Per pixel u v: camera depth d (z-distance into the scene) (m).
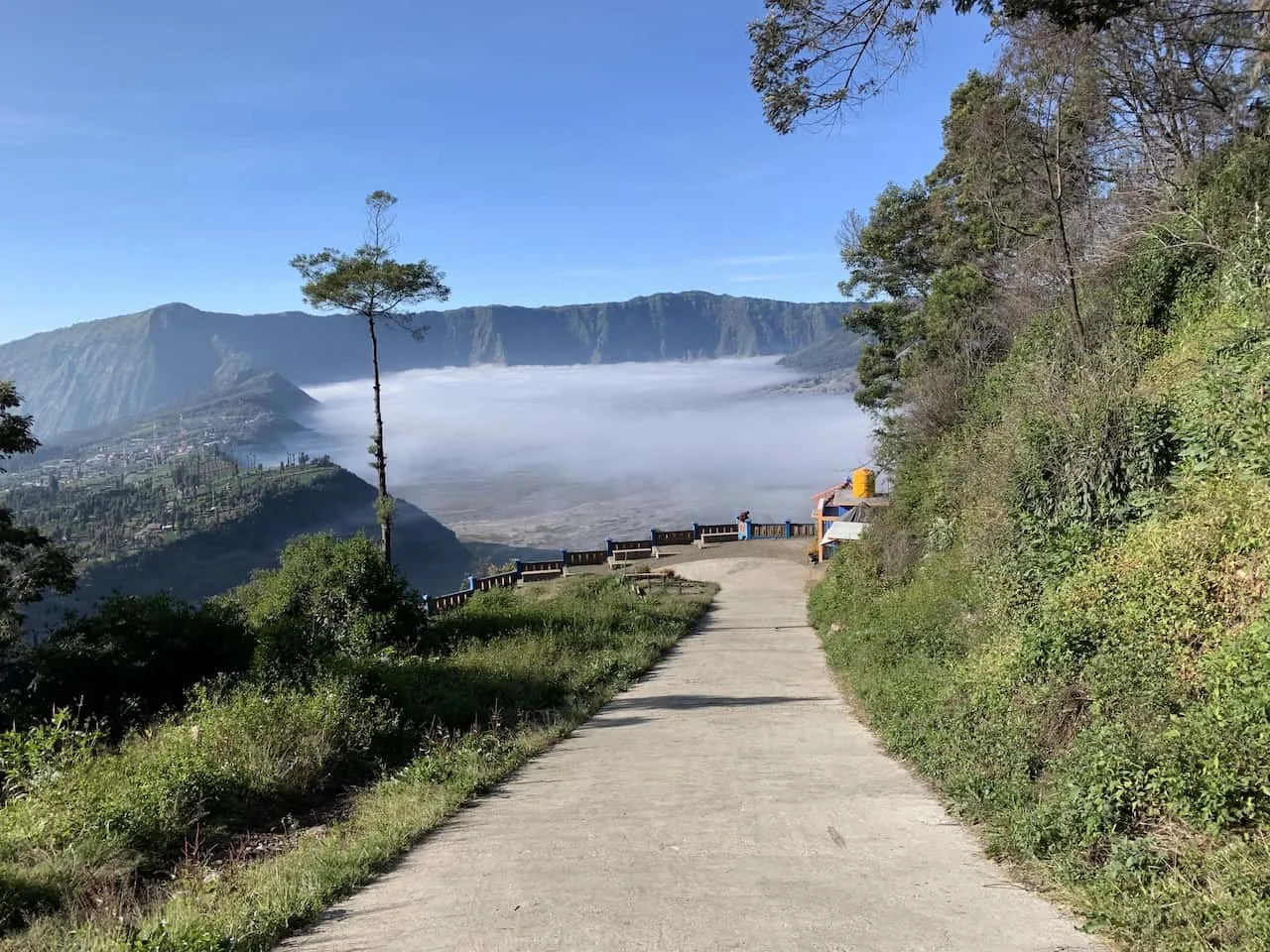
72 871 5.83
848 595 21.38
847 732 9.62
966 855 5.10
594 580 32.03
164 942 4.17
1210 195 13.84
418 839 6.14
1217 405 8.58
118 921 4.91
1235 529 6.95
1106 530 9.64
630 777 7.79
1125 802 4.82
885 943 3.75
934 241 29.02
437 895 4.75
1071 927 3.91
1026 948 3.67
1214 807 4.31
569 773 8.24
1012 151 15.72
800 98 9.02
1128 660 6.29
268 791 7.93
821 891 4.50
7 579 20.36
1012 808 5.66
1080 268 15.38
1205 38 14.02
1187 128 16.53
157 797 6.98
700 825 6.00
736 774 7.69
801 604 27.94
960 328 22.16
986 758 6.66
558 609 22.64
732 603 28.91
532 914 4.30
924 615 13.13
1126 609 7.05
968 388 20.30
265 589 19.05
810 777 7.44
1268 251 11.06
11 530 20.36
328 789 8.51
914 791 6.79
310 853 5.98
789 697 12.34
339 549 18.11
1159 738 5.00
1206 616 6.28
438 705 11.53
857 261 33.25
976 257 23.00
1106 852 4.62
